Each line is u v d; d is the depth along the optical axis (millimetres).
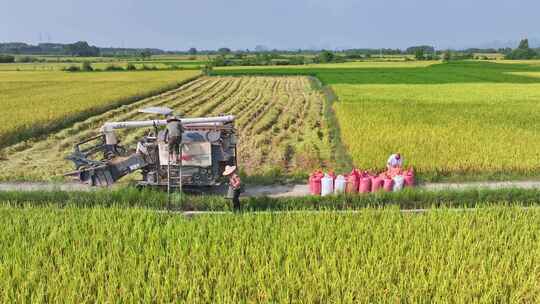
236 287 7699
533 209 11477
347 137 20656
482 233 9914
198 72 85438
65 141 23109
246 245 9414
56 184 15703
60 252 9164
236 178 12414
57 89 48906
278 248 9109
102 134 14680
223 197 13125
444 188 14289
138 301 7250
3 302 7340
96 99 37562
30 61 159500
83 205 13148
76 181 16047
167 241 9438
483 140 20172
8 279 7855
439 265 8383
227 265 8609
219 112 33969
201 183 13977
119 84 55688
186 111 34594
